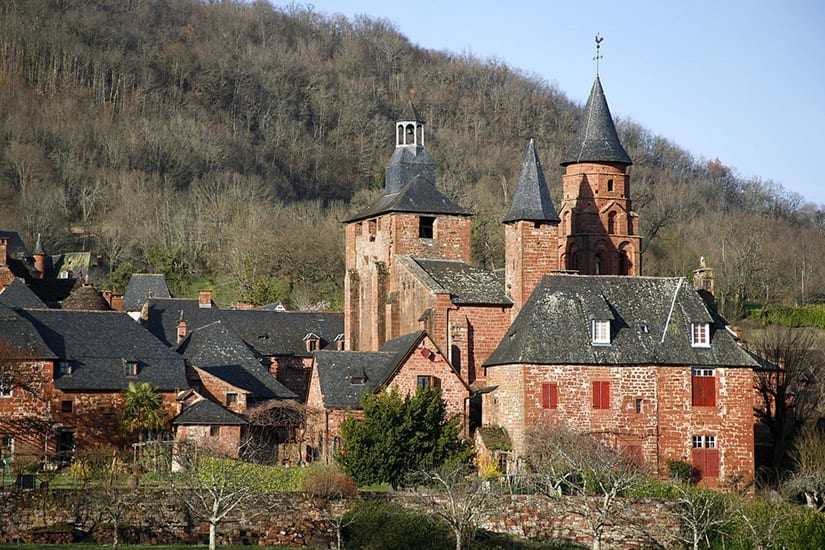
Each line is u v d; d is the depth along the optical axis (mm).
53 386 125812
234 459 113438
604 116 166375
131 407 125562
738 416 127875
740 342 148625
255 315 177625
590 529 103750
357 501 100688
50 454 118250
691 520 102750
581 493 105875
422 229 155750
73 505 95625
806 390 151875
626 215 165250
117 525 93125
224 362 144375
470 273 147875
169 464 105438
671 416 126812
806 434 130375
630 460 120250
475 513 99000
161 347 134500
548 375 125688
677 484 113188
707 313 130250
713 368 128000
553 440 118375
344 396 129750
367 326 159875
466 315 140875
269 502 99062
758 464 136250
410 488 109375
